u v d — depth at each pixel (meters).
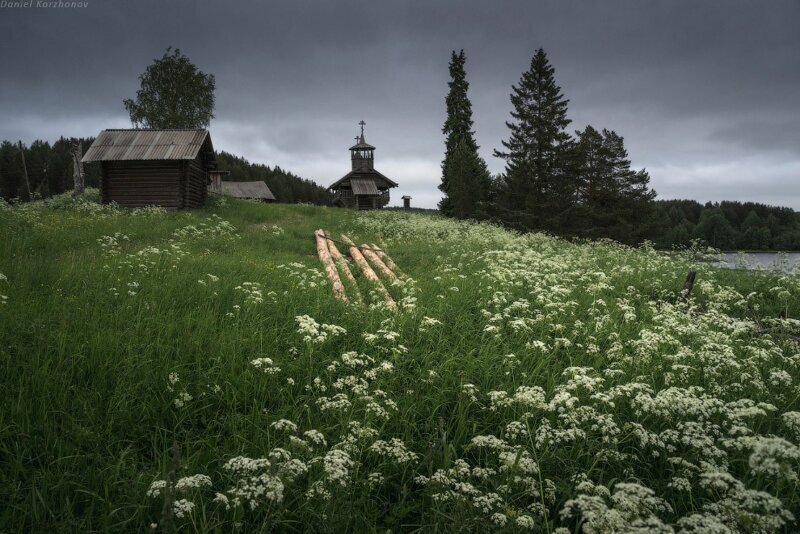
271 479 2.76
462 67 46.16
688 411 3.63
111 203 23.52
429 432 4.19
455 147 44.88
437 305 7.70
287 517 3.14
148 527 2.99
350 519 3.03
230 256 12.22
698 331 6.04
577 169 39.59
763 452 2.66
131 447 3.75
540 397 3.77
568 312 7.54
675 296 9.88
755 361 5.37
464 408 4.45
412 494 3.54
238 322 6.10
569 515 2.60
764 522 2.57
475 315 7.41
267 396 4.56
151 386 4.50
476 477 3.65
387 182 59.00
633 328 7.07
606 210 44.31
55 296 6.62
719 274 12.10
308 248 15.95
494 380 5.05
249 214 25.50
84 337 5.25
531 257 10.91
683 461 3.39
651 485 3.60
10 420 3.79
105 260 9.97
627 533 2.44
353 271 11.93
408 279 9.09
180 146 25.03
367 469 3.64
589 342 6.16
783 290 8.96
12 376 4.39
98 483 3.33
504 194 40.25
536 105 40.25
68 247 12.01
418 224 25.20
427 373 5.12
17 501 3.12
